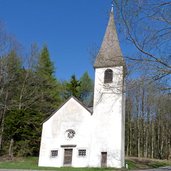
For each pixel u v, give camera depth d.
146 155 62.69
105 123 35.16
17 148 40.44
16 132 39.81
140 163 43.94
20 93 45.25
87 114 36.41
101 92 36.09
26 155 41.09
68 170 27.27
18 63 46.03
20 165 30.22
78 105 37.19
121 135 34.31
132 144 66.12
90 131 35.59
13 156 39.72
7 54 44.56
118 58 13.88
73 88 55.88
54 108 48.03
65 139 36.41
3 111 43.75
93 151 34.59
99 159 34.00
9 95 44.94
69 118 37.09
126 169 32.06
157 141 68.25
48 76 51.03
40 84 47.88
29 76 46.72
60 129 37.06
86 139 35.47
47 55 53.56
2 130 40.59
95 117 35.88
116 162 33.22
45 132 37.62
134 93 15.23
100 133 35.03
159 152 66.69
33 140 41.50
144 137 65.56
